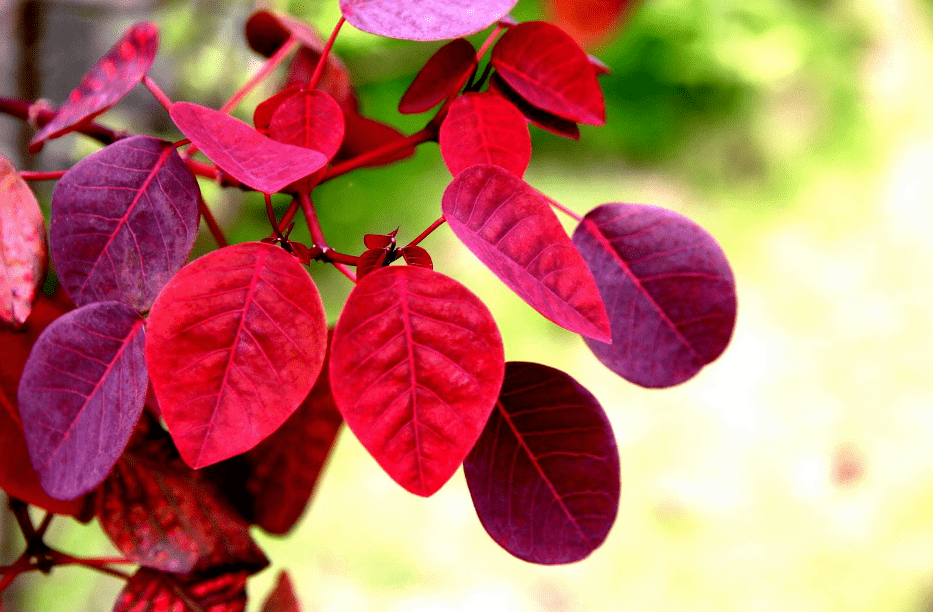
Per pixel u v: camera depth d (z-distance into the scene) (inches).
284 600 25.9
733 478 147.9
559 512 22.4
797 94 213.9
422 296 20.5
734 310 23.4
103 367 21.4
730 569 132.2
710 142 205.3
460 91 24.5
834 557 133.9
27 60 50.4
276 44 30.2
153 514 24.5
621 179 197.6
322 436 25.8
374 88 138.6
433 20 21.2
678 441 153.5
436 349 20.4
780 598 128.0
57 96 92.1
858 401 163.9
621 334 23.5
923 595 127.9
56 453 21.3
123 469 24.3
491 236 21.0
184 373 20.4
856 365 170.6
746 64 175.2
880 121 216.7
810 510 143.4
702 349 23.4
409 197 169.5
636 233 23.8
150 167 22.0
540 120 24.4
